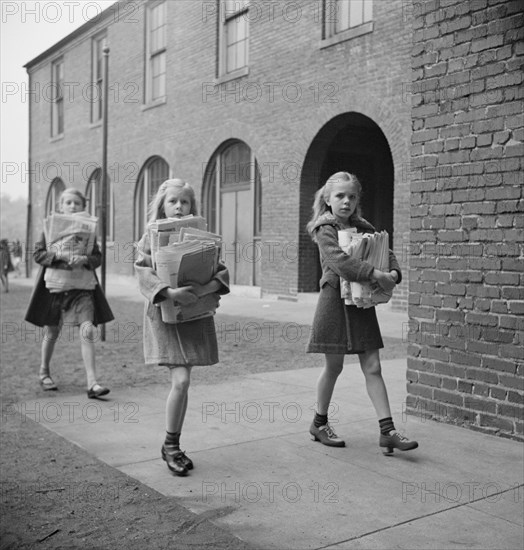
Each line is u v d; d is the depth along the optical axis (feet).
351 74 36.37
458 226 14.35
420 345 15.28
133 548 8.66
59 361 23.67
